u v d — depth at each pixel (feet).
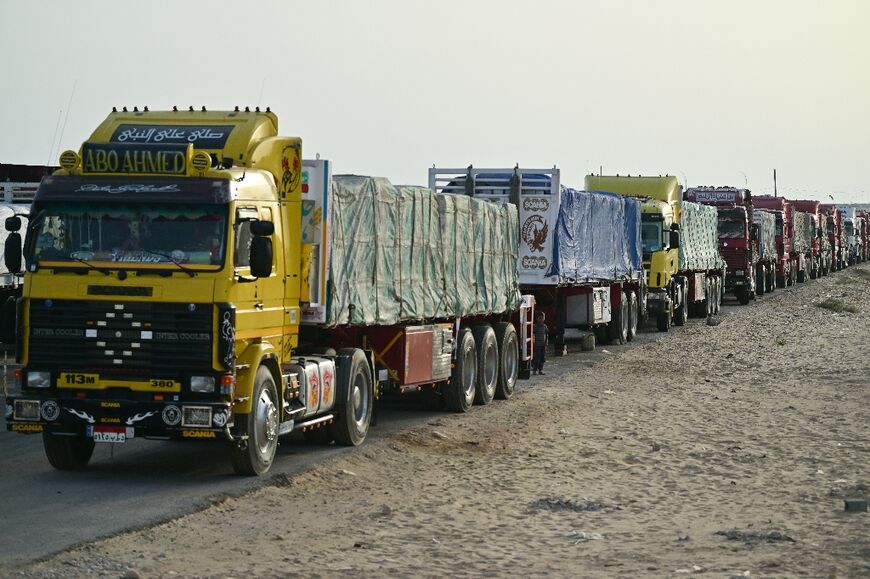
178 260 45.14
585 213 105.29
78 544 36.22
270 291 48.93
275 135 51.70
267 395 48.24
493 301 75.25
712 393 83.10
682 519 43.68
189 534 38.58
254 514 42.04
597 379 90.22
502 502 46.21
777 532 40.75
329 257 53.01
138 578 32.55
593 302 109.09
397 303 60.80
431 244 65.57
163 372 45.19
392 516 42.80
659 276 135.74
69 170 46.44
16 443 56.75
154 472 49.08
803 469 54.70
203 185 45.50
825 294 215.92
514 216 80.02
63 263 45.68
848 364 102.12
